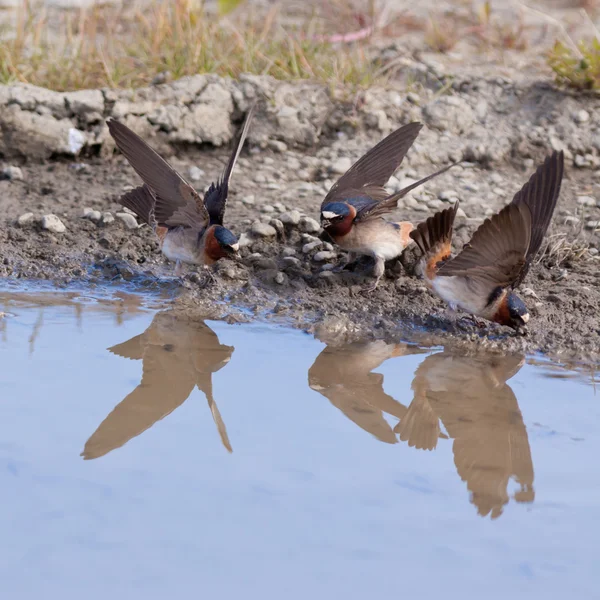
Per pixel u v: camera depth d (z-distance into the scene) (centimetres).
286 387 952
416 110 1589
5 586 615
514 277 993
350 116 1570
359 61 1691
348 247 1168
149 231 1309
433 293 1186
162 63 1633
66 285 1205
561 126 1574
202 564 642
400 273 1222
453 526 692
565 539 676
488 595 612
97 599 604
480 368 1012
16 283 1200
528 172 1534
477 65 1739
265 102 1563
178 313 1137
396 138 1271
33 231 1290
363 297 1182
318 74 1636
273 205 1371
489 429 863
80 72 1602
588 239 1317
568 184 1491
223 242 1088
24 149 1452
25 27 1650
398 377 987
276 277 1206
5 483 739
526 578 630
